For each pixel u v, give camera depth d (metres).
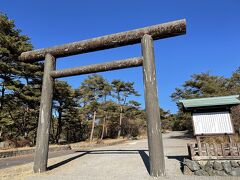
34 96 17.47
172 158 9.17
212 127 7.33
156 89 7.05
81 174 6.96
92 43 8.39
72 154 11.98
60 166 8.41
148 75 7.12
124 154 11.09
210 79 21.84
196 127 7.47
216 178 5.86
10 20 16.64
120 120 34.69
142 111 38.75
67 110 29.95
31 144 18.28
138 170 7.23
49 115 8.06
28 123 21.91
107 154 11.39
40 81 18.81
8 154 12.47
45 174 7.03
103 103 30.67
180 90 23.28
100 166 8.23
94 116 30.11
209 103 7.42
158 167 6.31
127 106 35.28
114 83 34.91
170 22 7.57
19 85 16.81
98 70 8.09
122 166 8.04
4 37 15.24
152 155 6.45
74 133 37.88
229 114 7.37
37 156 7.48
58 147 17.03
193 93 22.34
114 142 24.95
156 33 7.61
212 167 6.43
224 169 6.27
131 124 36.09
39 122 7.87
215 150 6.81
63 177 6.56
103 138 34.41
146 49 7.45
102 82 31.12
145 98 7.02
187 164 6.59
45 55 8.95
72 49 8.65
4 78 16.20
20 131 20.20
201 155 6.83
